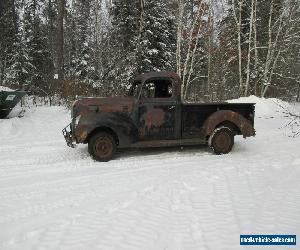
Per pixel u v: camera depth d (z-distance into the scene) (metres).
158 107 8.59
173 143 8.73
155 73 8.62
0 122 12.45
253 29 23.59
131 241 4.14
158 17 22.44
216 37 24.48
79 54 26.61
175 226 4.50
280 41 22.06
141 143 8.53
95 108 8.27
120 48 22.84
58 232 4.41
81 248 4.01
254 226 4.41
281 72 23.91
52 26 34.75
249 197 5.41
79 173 7.20
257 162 7.61
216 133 8.73
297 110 18.45
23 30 23.59
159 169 7.27
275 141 10.32
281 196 5.41
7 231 4.52
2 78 23.03
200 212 4.89
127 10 22.47
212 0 22.27
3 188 6.30
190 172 6.89
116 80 20.62
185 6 21.50
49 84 20.05
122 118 8.35
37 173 7.30
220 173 6.74
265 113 16.45
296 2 21.02
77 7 32.25
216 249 3.89
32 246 4.10
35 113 15.12
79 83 19.05
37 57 24.69
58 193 5.92
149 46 22.05
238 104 9.02
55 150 9.43
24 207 5.32
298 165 7.27
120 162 8.09
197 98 23.05
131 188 6.01
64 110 15.90
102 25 27.75
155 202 5.32
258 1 22.80
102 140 8.25
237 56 24.33
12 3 26.39
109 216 4.84
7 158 8.62
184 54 24.14
